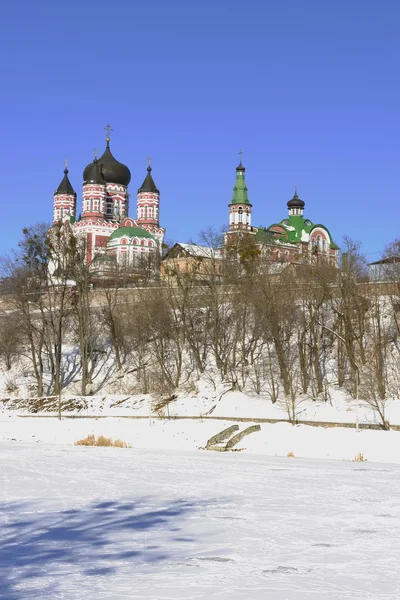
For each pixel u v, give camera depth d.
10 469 33.72
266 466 37.25
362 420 59.16
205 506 23.28
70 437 59.53
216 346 75.75
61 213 171.50
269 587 13.31
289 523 20.25
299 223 146.62
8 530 19.06
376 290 71.56
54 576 14.16
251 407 66.31
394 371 66.69
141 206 165.75
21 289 82.44
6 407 76.56
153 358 82.06
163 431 59.50
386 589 13.22
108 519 20.73
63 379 83.88
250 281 75.94
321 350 75.81
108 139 167.75
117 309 88.56
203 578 13.99
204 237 85.44
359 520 20.78
